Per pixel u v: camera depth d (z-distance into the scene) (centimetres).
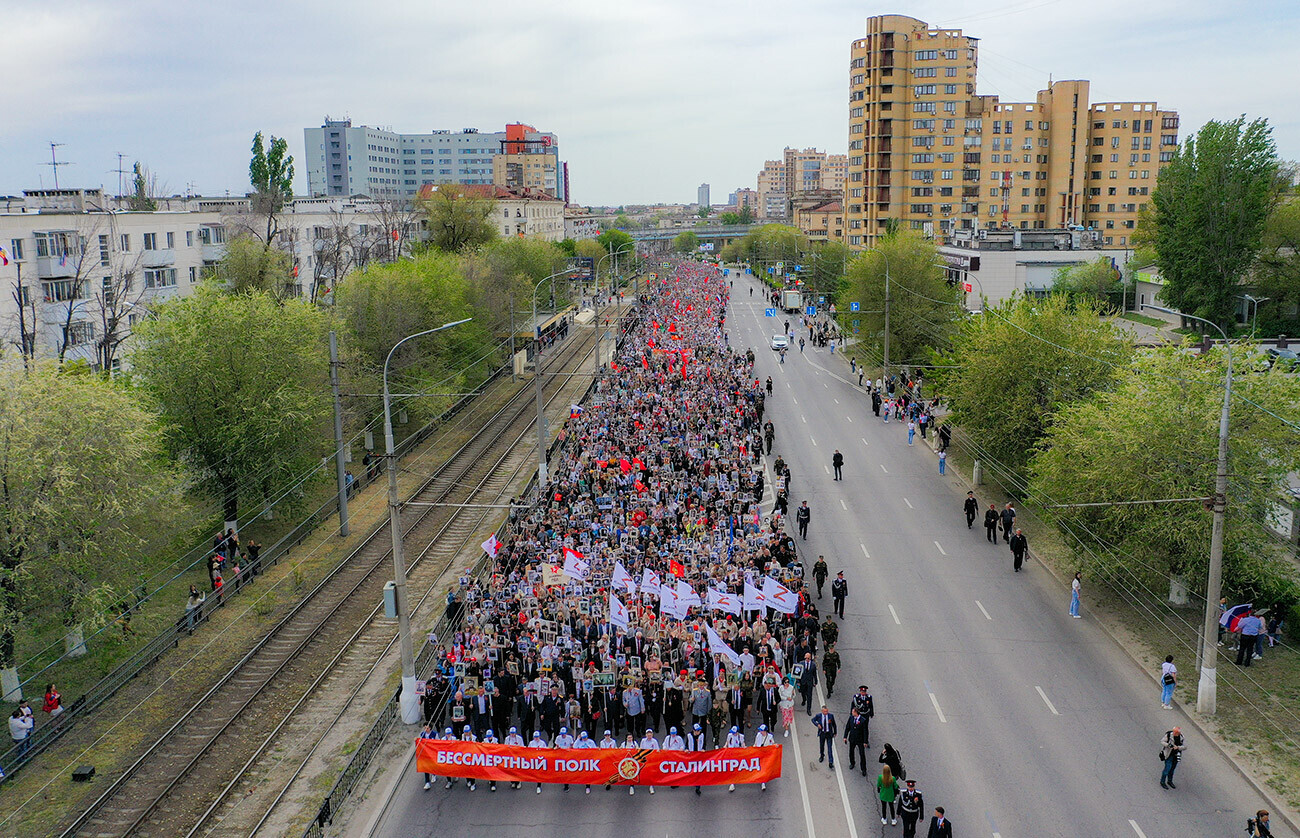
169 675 3073
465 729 2458
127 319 6694
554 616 2969
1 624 2827
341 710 2825
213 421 4222
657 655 2672
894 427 6262
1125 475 3088
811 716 2655
